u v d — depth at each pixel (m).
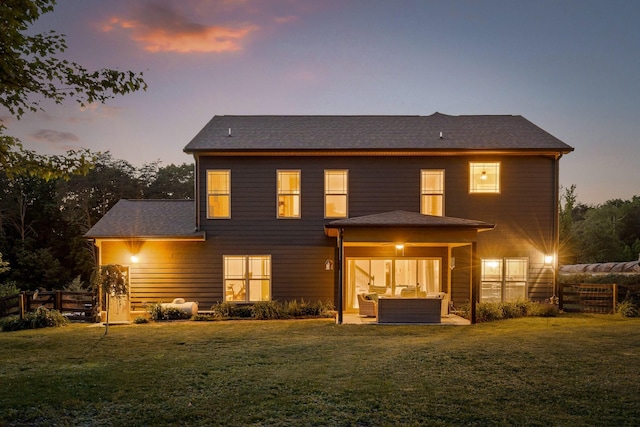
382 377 7.29
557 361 8.29
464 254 16.36
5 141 6.21
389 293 16.42
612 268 25.77
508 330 12.14
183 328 13.19
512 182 16.23
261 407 5.87
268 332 12.27
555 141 16.33
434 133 17.23
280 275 16.22
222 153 15.94
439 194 16.31
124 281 12.84
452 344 10.13
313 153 16.05
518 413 5.59
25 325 13.86
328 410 5.73
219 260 16.19
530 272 16.17
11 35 5.04
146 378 7.38
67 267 36.69
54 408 5.94
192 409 5.82
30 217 36.75
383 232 13.80
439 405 5.91
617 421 5.32
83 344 10.75
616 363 8.12
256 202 16.28
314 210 16.28
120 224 16.62
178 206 18.62
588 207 56.44
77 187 36.03
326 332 12.24
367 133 17.31
